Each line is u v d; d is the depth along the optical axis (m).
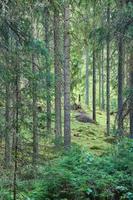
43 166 9.88
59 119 21.75
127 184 10.02
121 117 14.75
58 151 14.34
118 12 14.39
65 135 21.05
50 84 11.30
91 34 15.61
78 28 22.45
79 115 36.88
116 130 14.59
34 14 11.95
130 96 14.45
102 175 9.95
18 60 9.20
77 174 10.00
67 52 21.19
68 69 21.27
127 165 10.58
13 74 9.10
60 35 21.88
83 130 31.73
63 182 9.56
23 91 8.93
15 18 10.34
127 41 14.64
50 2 11.96
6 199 8.91
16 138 8.55
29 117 8.98
